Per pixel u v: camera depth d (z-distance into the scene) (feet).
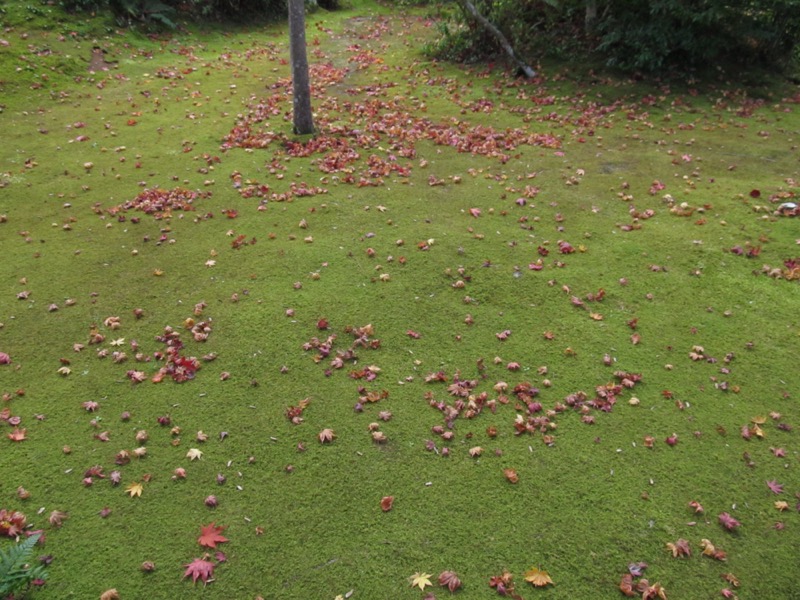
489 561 9.53
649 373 13.42
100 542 9.78
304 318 14.92
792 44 32.09
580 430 11.98
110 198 20.57
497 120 28.43
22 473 10.93
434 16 51.75
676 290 16.08
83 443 11.59
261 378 13.19
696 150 24.70
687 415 12.35
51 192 20.85
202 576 9.26
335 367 13.47
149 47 36.65
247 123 27.09
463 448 11.57
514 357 13.85
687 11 29.96
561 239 18.39
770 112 28.43
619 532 10.00
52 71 30.73
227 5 44.50
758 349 14.08
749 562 9.57
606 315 15.20
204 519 10.19
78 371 13.34
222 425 12.02
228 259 17.28
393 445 11.62
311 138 25.45
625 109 29.07
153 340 14.24
